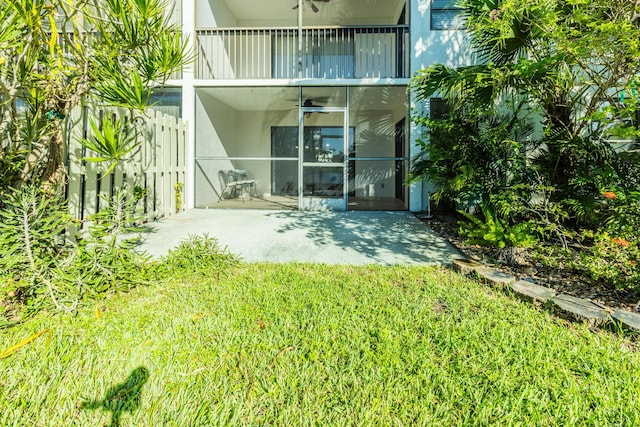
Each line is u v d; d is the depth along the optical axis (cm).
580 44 313
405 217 682
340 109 816
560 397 151
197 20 782
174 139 695
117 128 294
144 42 302
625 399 150
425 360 176
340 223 617
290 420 138
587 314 222
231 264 346
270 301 251
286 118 908
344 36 878
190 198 762
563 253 338
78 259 268
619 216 321
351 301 254
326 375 166
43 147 305
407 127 770
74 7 275
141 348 186
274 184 923
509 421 137
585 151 395
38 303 230
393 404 147
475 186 389
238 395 151
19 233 246
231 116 929
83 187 433
